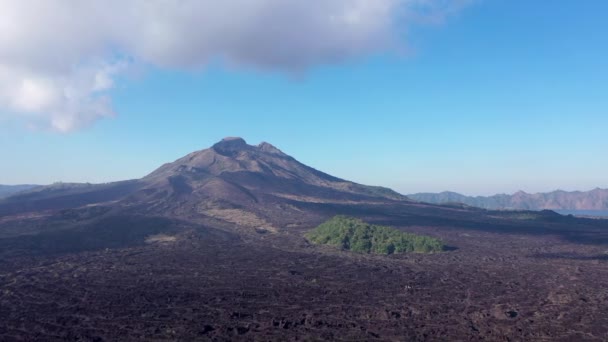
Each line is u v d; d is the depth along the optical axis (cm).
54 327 3266
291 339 3047
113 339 3038
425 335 3172
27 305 3862
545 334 3209
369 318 3594
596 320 3553
